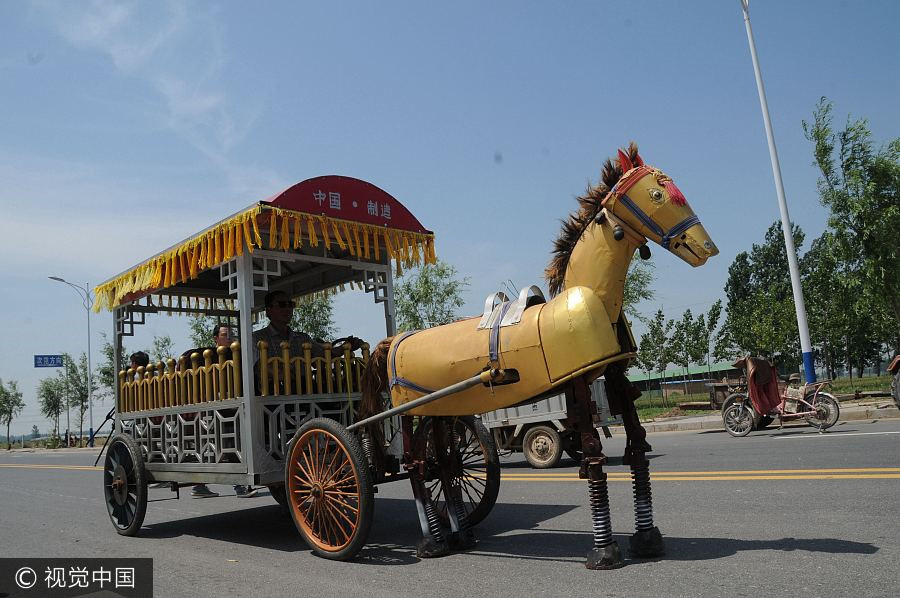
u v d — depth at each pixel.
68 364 44.78
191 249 6.44
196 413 6.39
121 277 7.54
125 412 7.55
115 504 7.15
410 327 25.44
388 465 5.90
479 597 3.96
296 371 6.06
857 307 17.17
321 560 5.23
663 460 9.89
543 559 4.77
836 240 16.91
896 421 13.23
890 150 16.33
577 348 4.13
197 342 19.02
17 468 20.00
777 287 55.12
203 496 9.92
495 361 4.55
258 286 5.98
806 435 11.62
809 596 3.54
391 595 4.12
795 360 39.25
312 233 5.98
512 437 11.46
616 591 3.85
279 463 5.84
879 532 4.77
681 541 4.93
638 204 4.27
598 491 4.34
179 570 5.21
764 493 6.53
